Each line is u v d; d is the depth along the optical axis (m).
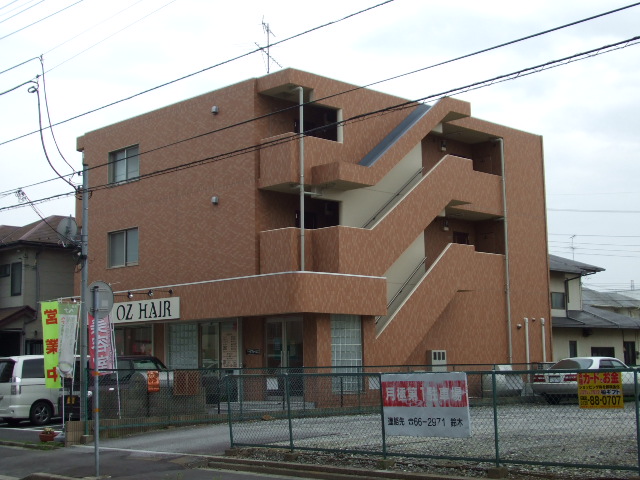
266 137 23.84
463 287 26.98
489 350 28.69
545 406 11.76
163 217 26.39
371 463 11.78
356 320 22.78
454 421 10.98
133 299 26.19
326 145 23.73
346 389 17.59
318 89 23.75
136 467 13.12
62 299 28.98
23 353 32.56
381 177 23.92
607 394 9.98
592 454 11.70
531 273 31.05
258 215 23.36
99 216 28.95
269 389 16.84
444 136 29.58
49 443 16.08
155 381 17.91
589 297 50.97
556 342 34.38
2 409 19.61
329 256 22.62
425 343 26.30
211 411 19.55
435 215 26.25
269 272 22.75
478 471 10.68
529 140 31.75
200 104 25.42
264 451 13.35
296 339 22.44
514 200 30.58
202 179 25.08
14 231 36.88
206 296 23.50
